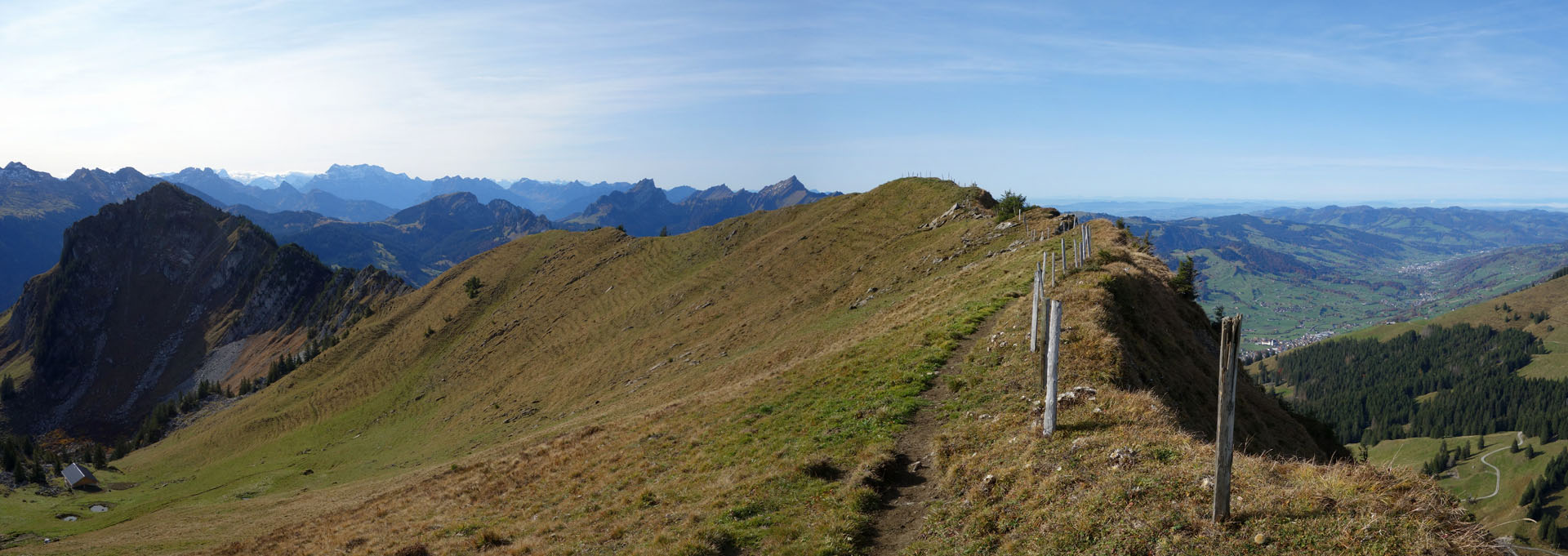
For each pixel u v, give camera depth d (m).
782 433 27.05
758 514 19.69
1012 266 53.03
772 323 88.88
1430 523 11.25
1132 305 35.62
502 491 33.66
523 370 137.38
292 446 146.38
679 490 24.12
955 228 92.38
